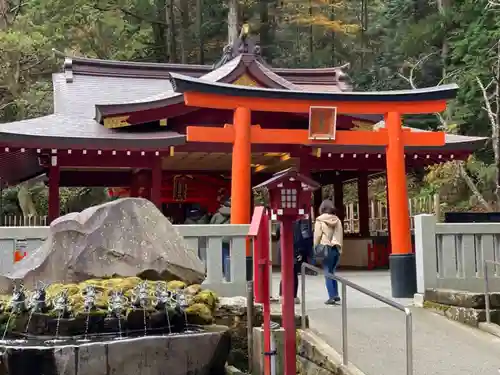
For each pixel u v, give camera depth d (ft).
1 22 93.45
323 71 72.54
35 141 44.37
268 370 17.43
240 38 51.26
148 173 59.41
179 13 115.44
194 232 27.53
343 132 41.52
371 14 129.90
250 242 29.86
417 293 30.45
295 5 116.98
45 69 96.68
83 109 55.06
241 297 24.54
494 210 67.41
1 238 25.84
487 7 69.62
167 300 19.54
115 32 94.48
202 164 63.21
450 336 23.66
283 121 52.60
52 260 21.04
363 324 25.03
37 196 93.09
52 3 87.76
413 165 55.21
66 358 16.60
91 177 62.95
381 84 92.94
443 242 30.22
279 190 17.37
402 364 19.90
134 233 21.52
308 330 23.53
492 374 19.12
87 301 18.78
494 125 66.33
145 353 17.46
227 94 39.93
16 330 19.24
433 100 41.06
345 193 96.58
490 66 70.79
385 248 59.16
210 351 18.60
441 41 82.99
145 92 62.03
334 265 29.86
